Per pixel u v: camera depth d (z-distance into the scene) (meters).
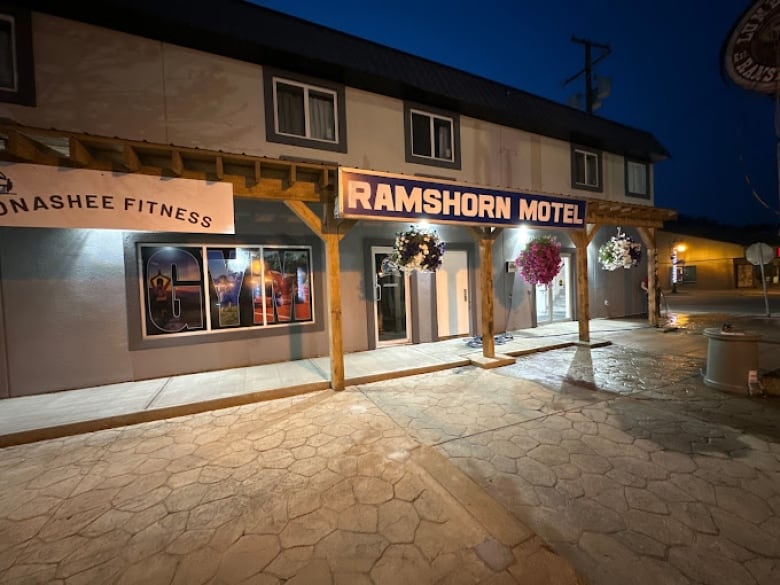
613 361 5.82
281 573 1.79
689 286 24.36
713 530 2.01
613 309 10.69
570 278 9.89
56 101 4.46
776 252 15.38
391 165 6.66
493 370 5.46
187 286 5.39
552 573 1.72
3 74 4.30
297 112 5.91
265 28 5.50
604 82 13.59
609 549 1.89
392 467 2.74
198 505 2.36
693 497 2.30
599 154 9.62
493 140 7.90
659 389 4.41
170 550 1.96
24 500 2.47
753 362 4.19
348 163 6.25
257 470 2.77
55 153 3.50
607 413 3.70
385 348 6.88
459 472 2.65
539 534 2.01
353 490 2.46
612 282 10.67
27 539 2.09
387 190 4.39
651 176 10.78
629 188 10.30
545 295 9.48
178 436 3.45
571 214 6.12
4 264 4.48
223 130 5.33
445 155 7.37
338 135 6.15
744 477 2.50
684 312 11.86
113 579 1.78
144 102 4.88
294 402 4.29
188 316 5.40
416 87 6.50
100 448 3.25
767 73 2.88
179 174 3.70
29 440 3.43
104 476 2.76
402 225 7.05
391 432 3.36
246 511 2.28
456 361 5.74
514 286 8.57
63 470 2.87
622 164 10.12
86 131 4.61
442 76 7.20
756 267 22.36
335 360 4.64
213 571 1.81
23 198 3.19
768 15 2.56
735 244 22.33
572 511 2.20
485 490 2.43
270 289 5.93
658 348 6.67
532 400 4.14
